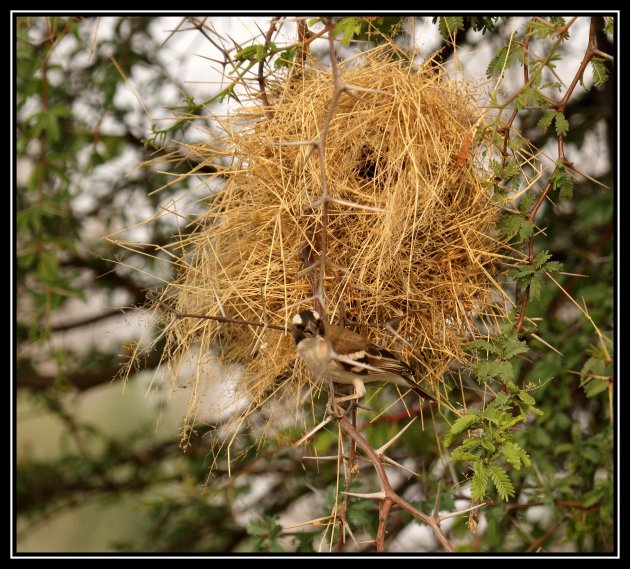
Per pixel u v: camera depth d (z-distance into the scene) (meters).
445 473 6.01
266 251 4.52
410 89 4.46
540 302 5.75
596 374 4.91
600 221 6.56
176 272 5.11
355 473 4.46
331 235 4.37
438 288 4.41
